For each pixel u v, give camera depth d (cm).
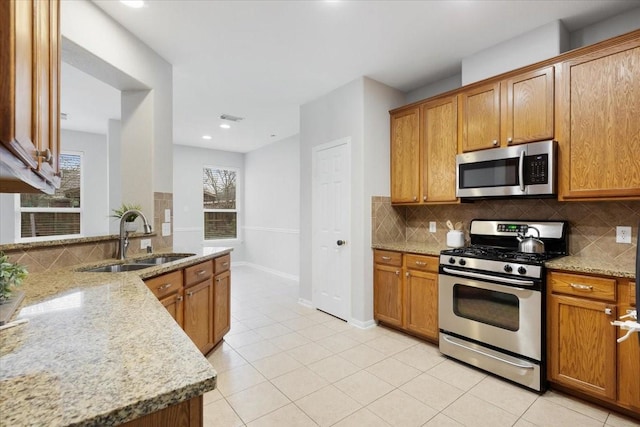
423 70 320
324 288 384
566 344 204
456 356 257
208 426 180
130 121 273
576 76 220
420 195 323
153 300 133
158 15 228
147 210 271
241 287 517
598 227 236
